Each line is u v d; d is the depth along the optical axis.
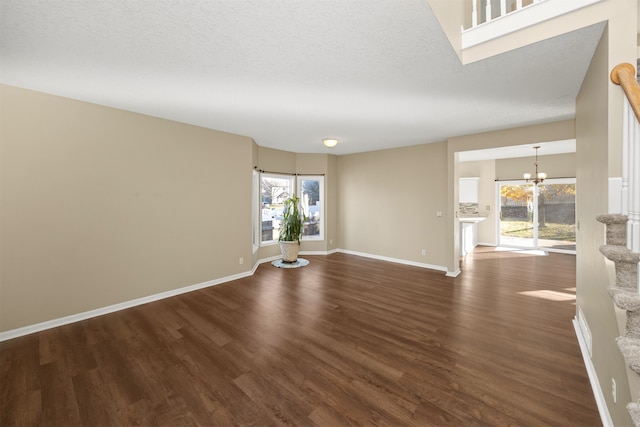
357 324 2.96
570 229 6.78
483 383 2.01
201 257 4.16
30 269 2.79
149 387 1.97
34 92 2.77
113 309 3.30
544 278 4.67
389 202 5.97
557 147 5.80
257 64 2.24
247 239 4.81
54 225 2.92
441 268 5.25
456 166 4.84
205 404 1.81
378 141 5.25
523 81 2.56
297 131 4.46
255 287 4.20
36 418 1.70
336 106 3.25
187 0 1.49
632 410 1.00
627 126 1.40
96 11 1.58
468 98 3.00
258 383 2.02
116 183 3.32
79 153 3.05
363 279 4.62
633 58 1.60
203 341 2.61
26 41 1.89
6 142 2.65
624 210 1.43
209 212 4.25
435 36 1.85
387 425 1.63
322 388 1.96
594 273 2.03
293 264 5.57
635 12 1.60
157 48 2.00
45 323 2.86
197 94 2.87
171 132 3.80
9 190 2.67
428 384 2.00
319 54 2.08
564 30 1.82
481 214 7.96
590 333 2.16
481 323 2.98
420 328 2.87
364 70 2.34
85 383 2.02
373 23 1.71
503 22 2.05
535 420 1.66
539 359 2.30
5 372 2.14
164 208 3.74
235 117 3.69
